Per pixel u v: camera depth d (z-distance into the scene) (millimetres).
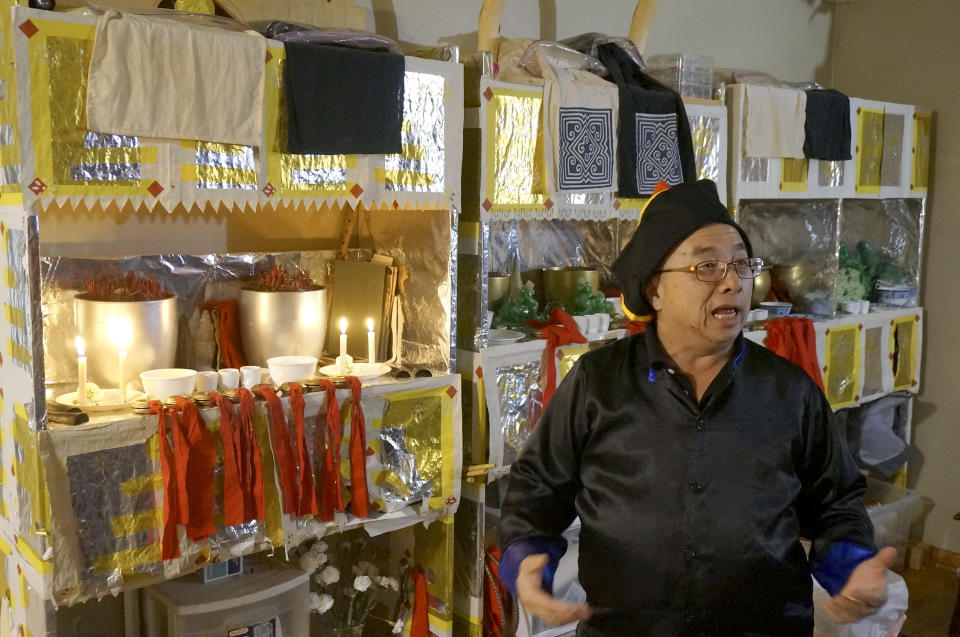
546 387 2438
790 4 3729
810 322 3031
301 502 1906
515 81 2270
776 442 1376
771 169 2953
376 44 1975
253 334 2121
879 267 3703
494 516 2543
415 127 2053
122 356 1784
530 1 2848
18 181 1565
